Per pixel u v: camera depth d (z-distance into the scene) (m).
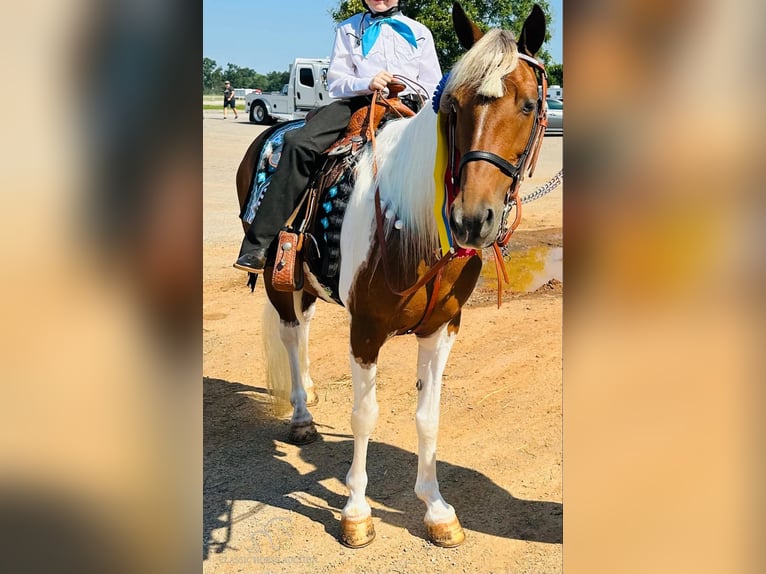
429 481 2.93
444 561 2.77
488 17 11.59
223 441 3.88
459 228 2.01
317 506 3.20
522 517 3.04
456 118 2.18
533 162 2.20
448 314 2.67
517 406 4.07
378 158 2.68
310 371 4.80
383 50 3.06
